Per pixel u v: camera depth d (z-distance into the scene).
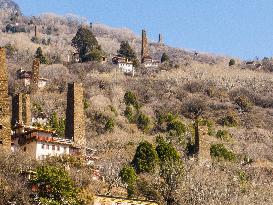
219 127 172.12
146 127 161.38
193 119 179.88
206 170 115.06
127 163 111.81
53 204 73.69
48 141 96.25
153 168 106.00
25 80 185.62
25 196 74.50
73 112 111.44
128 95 181.50
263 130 171.88
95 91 187.50
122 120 163.38
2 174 77.50
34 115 152.75
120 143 137.12
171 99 193.00
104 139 140.25
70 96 112.44
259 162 139.62
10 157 82.06
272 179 126.25
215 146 132.50
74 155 96.31
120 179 96.06
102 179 94.38
